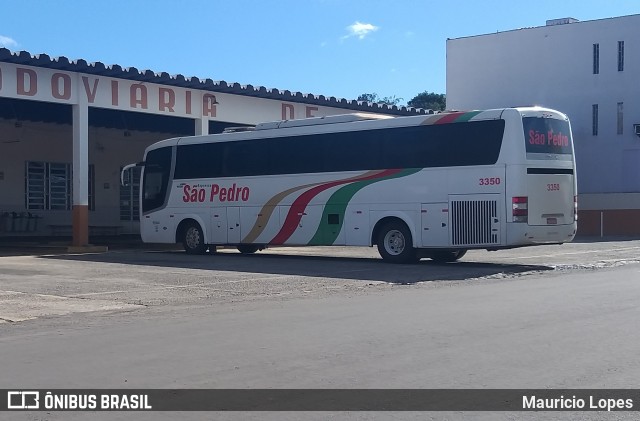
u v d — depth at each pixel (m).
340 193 20.92
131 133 37.53
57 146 35.62
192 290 15.12
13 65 23.11
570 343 9.05
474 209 18.58
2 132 33.50
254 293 14.68
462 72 48.16
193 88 27.36
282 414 6.41
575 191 19.20
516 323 10.50
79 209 25.06
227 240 23.33
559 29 44.41
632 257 23.70
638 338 9.35
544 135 18.55
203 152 23.97
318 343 9.29
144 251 25.80
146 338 9.88
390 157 20.06
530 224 18.12
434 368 7.87
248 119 29.22
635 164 41.84
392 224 20.12
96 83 25.02
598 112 43.03
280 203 22.12
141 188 25.34
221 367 8.10
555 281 16.22
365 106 32.44
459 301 12.94
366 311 11.91
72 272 18.50
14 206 34.00
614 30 42.50
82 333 10.38
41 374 7.92
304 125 21.95
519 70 45.91
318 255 24.50
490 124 18.50
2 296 14.23
